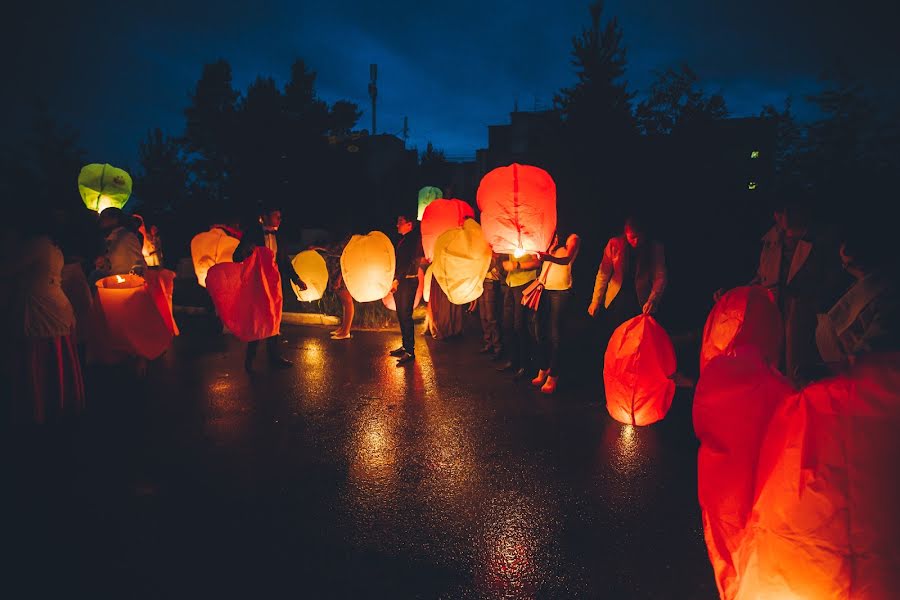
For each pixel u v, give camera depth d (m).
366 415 5.93
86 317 6.58
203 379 7.29
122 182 10.27
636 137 12.80
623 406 5.43
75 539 3.57
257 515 3.88
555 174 13.22
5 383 5.30
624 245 6.37
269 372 7.66
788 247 5.52
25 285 5.20
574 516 3.88
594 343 9.05
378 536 3.62
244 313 7.19
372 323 10.98
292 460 4.80
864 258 3.06
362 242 8.21
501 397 6.53
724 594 2.70
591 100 13.49
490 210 6.22
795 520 2.36
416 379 7.30
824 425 2.36
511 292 7.38
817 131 9.45
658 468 4.64
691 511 3.95
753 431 2.62
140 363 7.27
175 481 4.39
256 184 23.28
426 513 3.91
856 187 8.22
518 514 3.90
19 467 4.62
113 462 4.73
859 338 3.09
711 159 11.69
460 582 3.16
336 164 25.06
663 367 5.41
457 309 9.87
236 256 7.31
